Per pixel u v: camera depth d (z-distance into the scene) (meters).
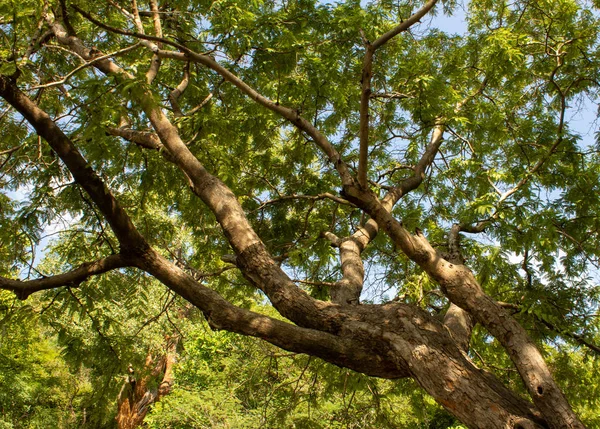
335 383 7.68
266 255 4.61
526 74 7.46
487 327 3.94
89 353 6.03
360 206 4.45
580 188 6.68
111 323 6.35
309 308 4.31
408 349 3.77
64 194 5.62
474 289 4.05
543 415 3.39
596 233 6.70
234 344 14.11
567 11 6.73
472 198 8.43
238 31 6.39
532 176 6.80
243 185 8.18
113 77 4.09
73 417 18.28
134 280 6.84
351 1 6.84
